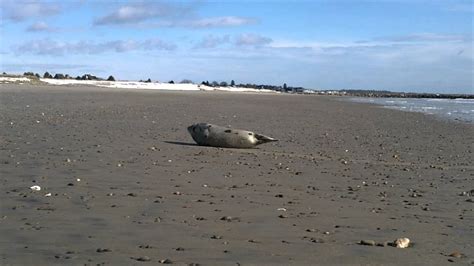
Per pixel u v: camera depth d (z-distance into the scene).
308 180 11.56
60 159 12.86
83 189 9.47
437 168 14.24
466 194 10.51
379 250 6.25
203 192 9.62
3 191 9.14
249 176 11.68
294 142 19.67
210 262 5.58
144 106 37.88
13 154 13.41
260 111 39.06
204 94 72.31
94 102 39.69
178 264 5.47
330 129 26.45
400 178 12.34
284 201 9.13
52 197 8.75
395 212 8.64
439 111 49.44
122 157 13.68
